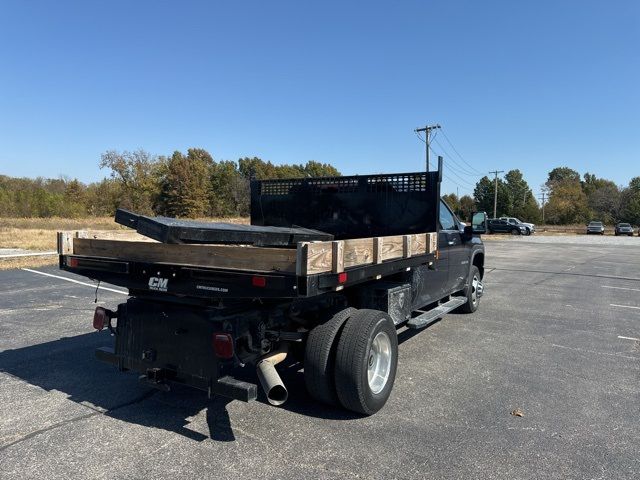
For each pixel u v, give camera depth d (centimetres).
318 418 400
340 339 394
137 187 7538
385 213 593
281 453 339
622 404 436
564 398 449
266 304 383
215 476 307
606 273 1539
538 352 602
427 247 514
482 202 9981
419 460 330
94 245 418
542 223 9469
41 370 513
